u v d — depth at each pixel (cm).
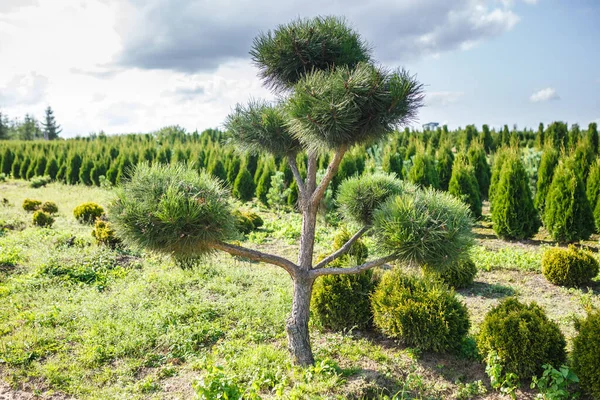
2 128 6600
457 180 1258
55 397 413
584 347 388
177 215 348
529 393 409
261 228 1195
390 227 374
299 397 369
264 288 700
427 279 530
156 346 507
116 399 405
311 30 410
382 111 339
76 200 1622
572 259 704
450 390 421
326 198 1195
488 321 443
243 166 1609
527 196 1057
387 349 503
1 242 895
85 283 701
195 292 661
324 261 449
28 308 604
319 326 554
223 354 482
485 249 967
